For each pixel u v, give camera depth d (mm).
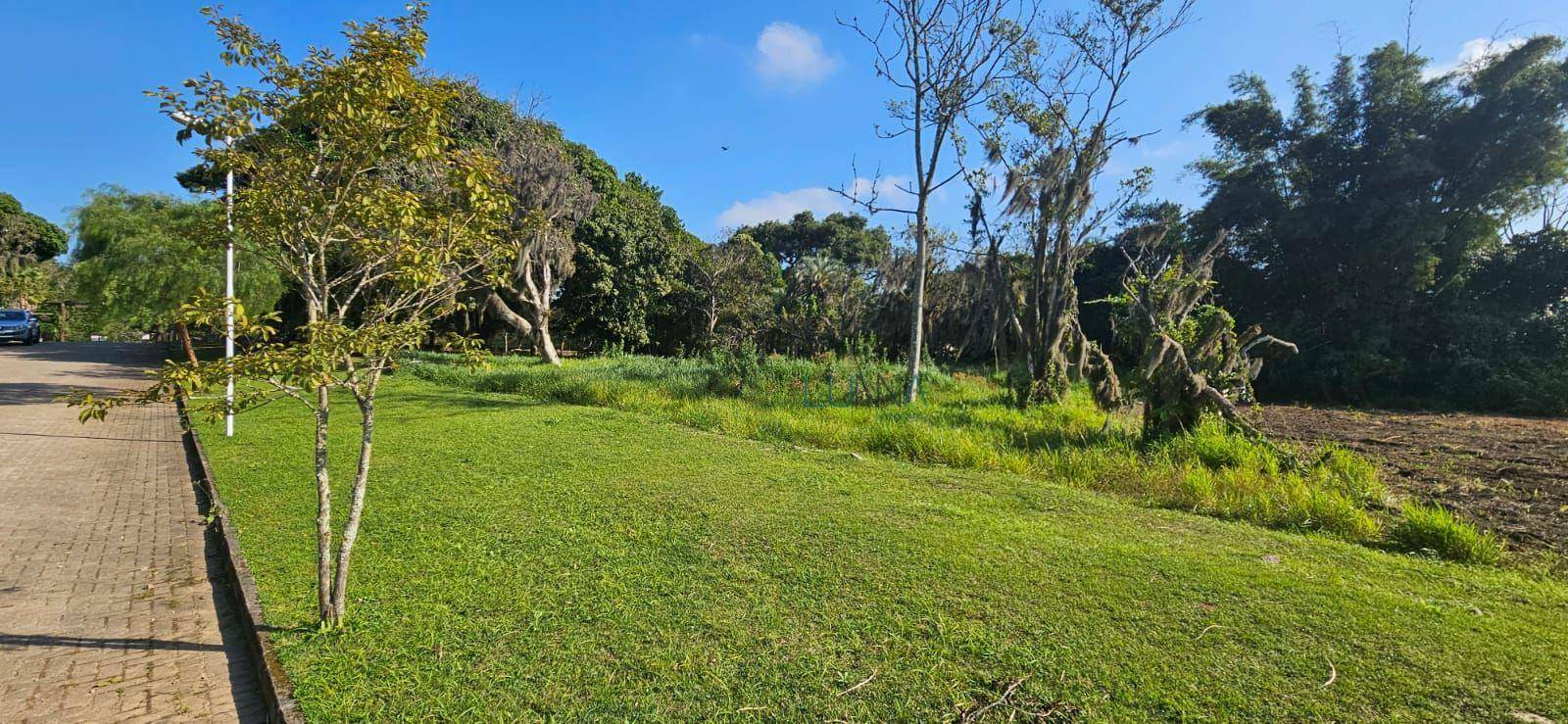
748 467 7152
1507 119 20750
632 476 6652
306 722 2674
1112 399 10453
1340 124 23953
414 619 3488
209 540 5207
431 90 3316
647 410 12117
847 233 47844
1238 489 6277
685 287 30094
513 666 3039
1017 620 3443
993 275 17141
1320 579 4031
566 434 9195
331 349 3000
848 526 5020
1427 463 8734
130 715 2957
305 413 11023
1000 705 2707
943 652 3119
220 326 3010
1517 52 20406
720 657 3096
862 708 2705
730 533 4852
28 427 9945
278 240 3279
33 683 3197
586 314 27719
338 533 4883
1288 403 21797
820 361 20406
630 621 3453
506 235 4410
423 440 8641
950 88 14242
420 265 3357
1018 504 5824
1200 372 8969
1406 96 22500
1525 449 10227
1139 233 16688
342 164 3252
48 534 5293
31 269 40969
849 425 10156
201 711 3000
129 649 3547
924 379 16594
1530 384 18922
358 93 3037
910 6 14266
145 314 15250
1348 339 23219
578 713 2693
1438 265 22672
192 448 8547
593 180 28000
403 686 2898
